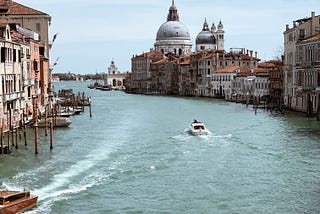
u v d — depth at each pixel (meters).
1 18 82.19
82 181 34.31
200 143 51.56
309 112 76.19
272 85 105.94
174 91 194.75
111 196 30.89
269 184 33.44
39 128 64.44
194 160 41.81
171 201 29.91
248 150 46.56
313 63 74.50
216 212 27.84
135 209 28.45
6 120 55.38
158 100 146.88
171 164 40.12
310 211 27.73
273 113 84.38
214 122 73.25
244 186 33.03
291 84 87.19
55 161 41.19
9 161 41.00
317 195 30.73
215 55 157.62
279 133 58.12
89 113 93.56
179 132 61.47
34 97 71.50
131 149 47.72
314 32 82.44
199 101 136.12
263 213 27.53
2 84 54.44
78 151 46.28
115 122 75.19
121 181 34.44
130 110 102.62
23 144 49.69
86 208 28.56
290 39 87.75
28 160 41.53
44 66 84.31
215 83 153.62
